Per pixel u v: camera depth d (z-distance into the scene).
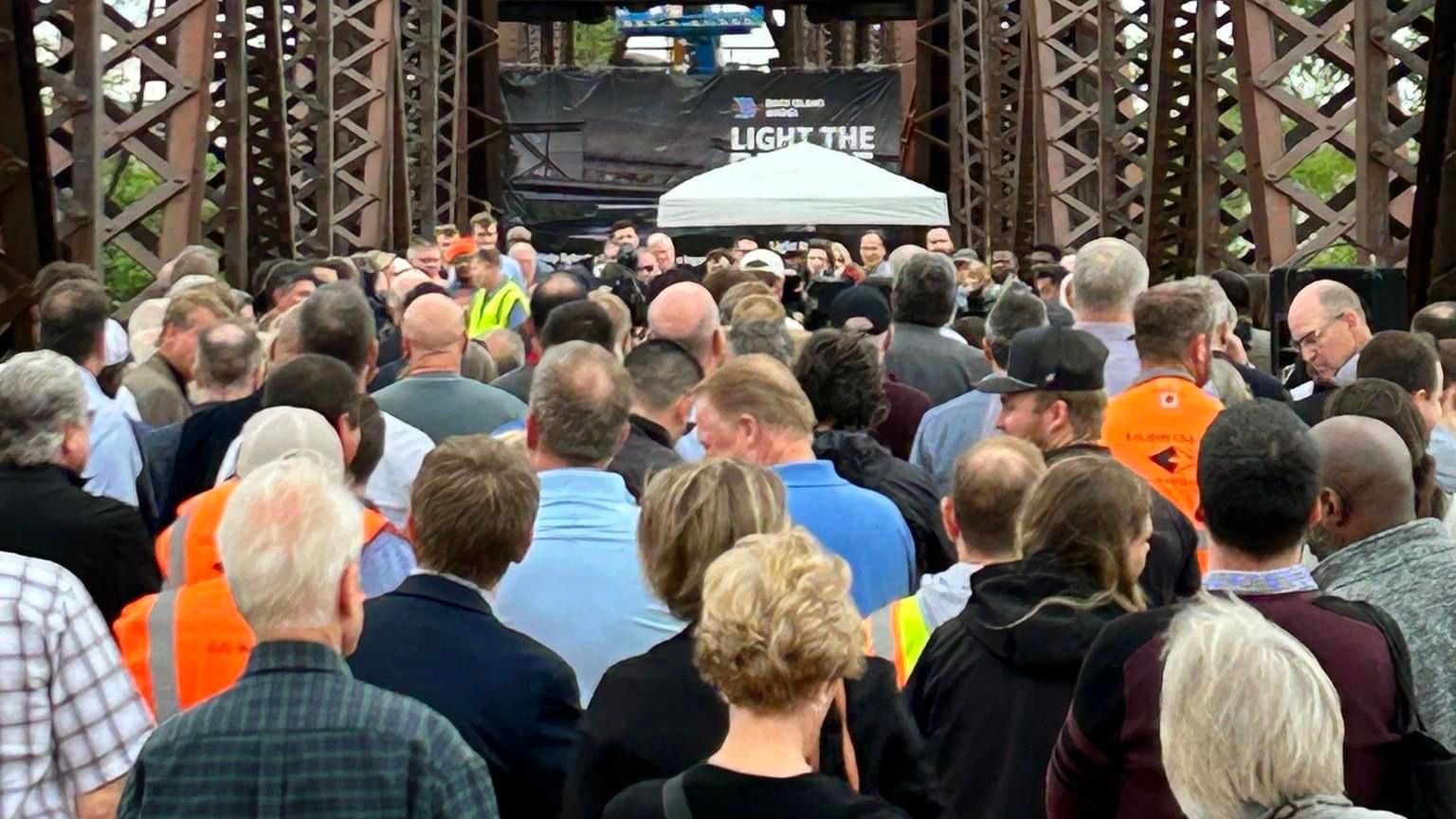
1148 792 3.80
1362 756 3.88
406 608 4.35
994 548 4.87
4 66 9.05
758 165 19.52
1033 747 4.27
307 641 3.61
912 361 8.70
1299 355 8.97
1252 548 4.10
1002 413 6.32
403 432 6.60
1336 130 11.77
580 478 5.16
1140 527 4.39
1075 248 22.09
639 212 34.59
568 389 5.20
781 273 15.36
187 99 12.09
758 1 32.59
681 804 3.24
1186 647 2.98
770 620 3.24
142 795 3.55
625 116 34.44
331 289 7.24
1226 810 2.90
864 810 3.21
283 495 3.63
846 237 29.59
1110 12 18.69
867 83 34.56
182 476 6.84
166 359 8.37
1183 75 16.53
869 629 4.93
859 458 6.25
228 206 14.38
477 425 7.19
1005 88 29.22
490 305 13.27
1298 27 11.81
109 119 12.51
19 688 4.16
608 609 4.96
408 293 10.19
